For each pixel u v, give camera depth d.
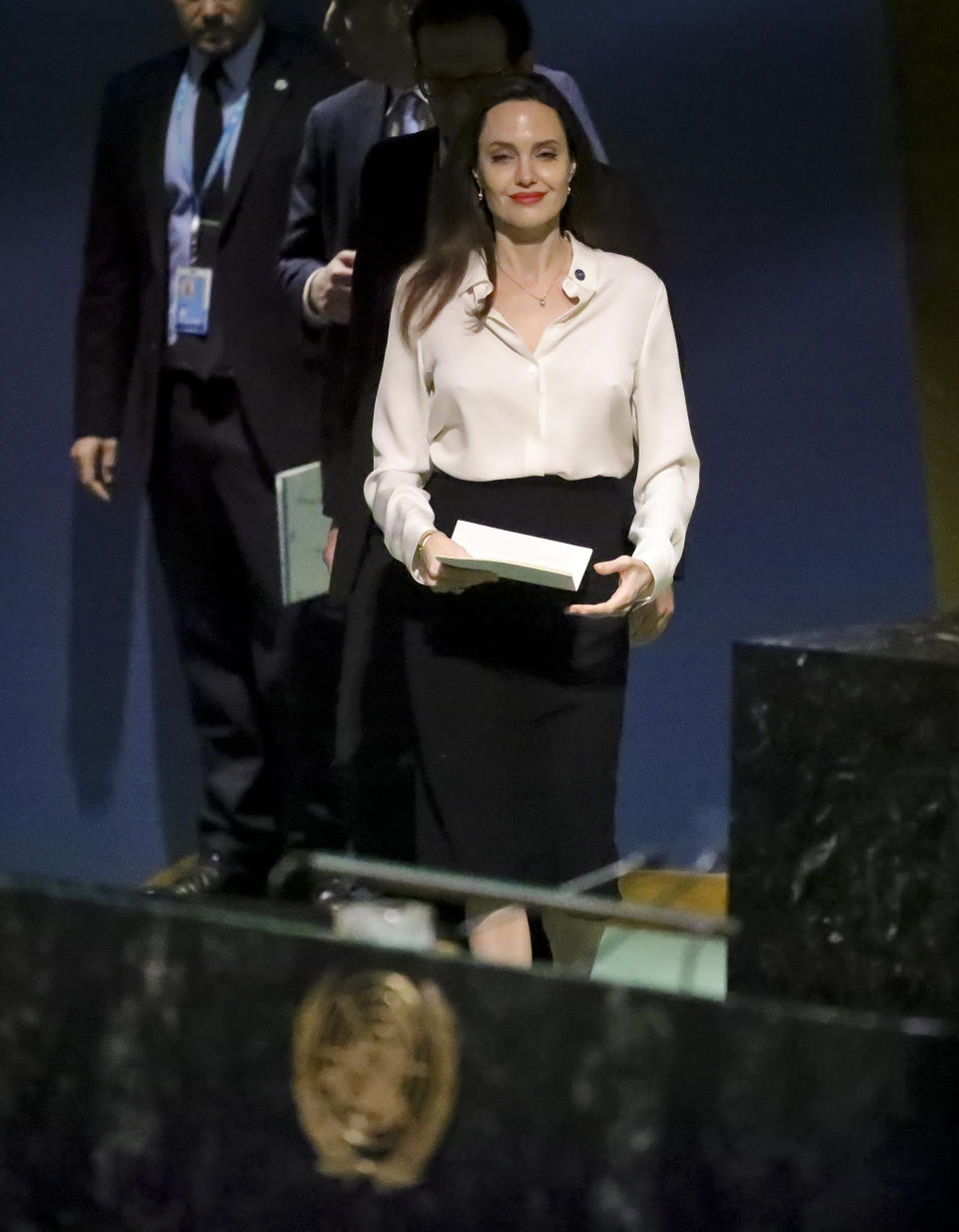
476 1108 6.06
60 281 14.95
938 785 7.92
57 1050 6.60
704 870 8.85
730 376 14.21
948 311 13.70
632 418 9.99
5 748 15.62
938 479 13.96
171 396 13.91
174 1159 6.48
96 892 6.57
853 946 8.24
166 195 13.73
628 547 10.05
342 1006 6.21
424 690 9.91
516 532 9.68
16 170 14.77
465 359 9.72
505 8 10.43
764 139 13.80
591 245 10.01
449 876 6.83
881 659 7.98
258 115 13.54
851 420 14.04
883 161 13.59
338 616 13.45
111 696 15.38
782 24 13.58
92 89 14.62
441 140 10.50
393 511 9.73
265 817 14.44
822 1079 5.69
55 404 15.05
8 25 14.67
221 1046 6.38
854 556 14.21
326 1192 6.27
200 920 6.37
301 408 13.64
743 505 14.37
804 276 13.93
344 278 11.87
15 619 15.46
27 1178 6.71
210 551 14.12
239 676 14.30
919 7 13.14
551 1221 5.99
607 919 7.04
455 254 9.80
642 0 13.77
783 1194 5.74
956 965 8.00
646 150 14.03
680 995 5.82
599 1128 5.92
